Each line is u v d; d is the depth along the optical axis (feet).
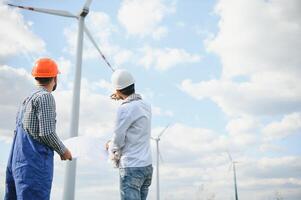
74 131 58.90
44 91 15.98
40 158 15.17
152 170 16.78
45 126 15.10
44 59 16.96
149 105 17.54
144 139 16.60
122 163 16.17
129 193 15.74
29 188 14.79
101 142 17.20
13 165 15.34
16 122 16.17
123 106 16.47
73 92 61.41
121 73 17.08
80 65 63.82
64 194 53.36
